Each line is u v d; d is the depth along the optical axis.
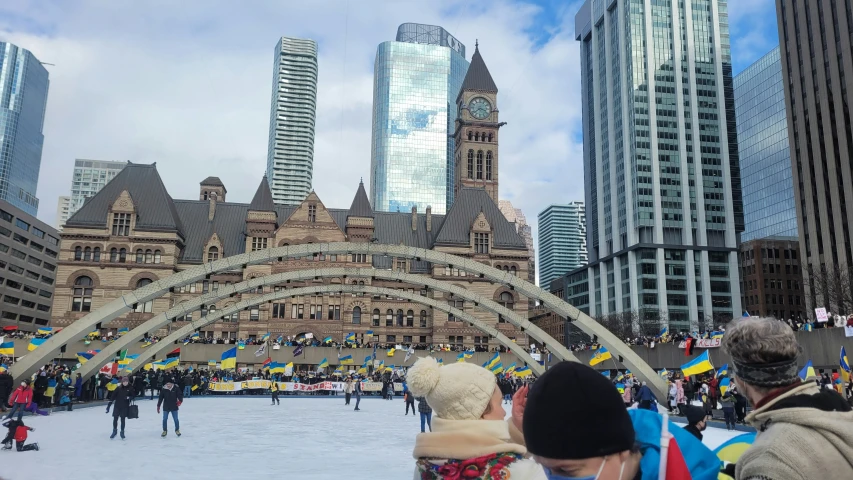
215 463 20.80
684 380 47.72
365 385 72.38
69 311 100.88
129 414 27.58
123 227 106.19
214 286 109.50
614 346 42.09
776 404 3.88
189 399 62.50
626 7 187.00
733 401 33.09
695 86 183.88
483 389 4.66
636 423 4.01
